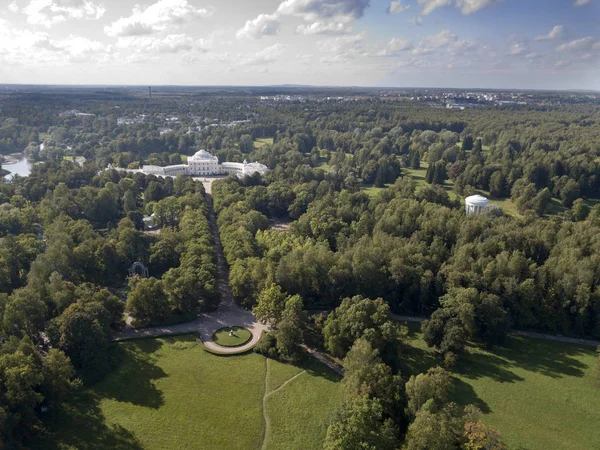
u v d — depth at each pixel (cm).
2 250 17788
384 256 17575
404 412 10719
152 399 11981
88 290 15038
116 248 18925
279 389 12556
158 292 15438
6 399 10206
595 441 10875
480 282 16225
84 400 11794
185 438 10750
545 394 12506
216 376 13012
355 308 13588
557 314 15625
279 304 14850
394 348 13062
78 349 12800
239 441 10731
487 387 12762
